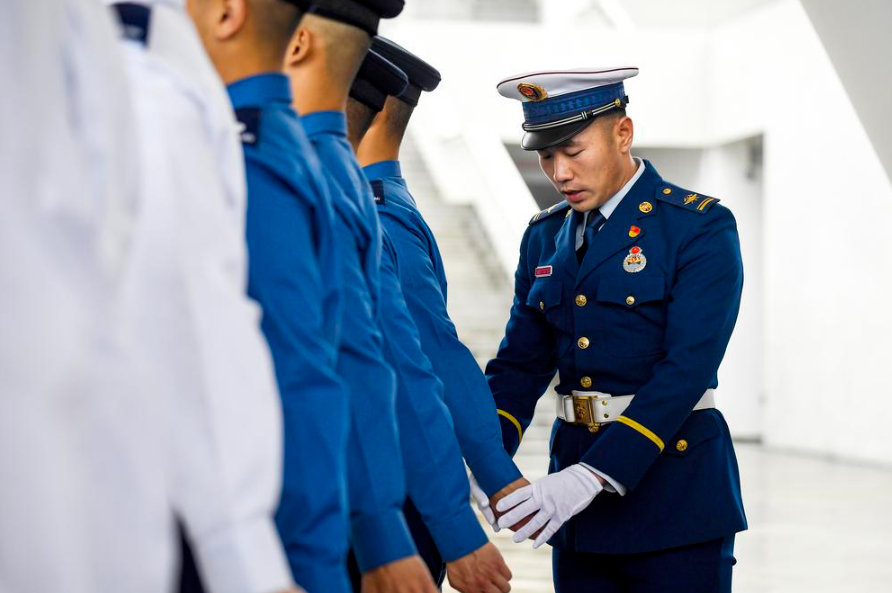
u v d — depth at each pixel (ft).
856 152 77.46
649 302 19.24
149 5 9.41
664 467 19.21
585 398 19.74
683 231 19.29
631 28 93.25
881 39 31.45
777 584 40.91
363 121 15.76
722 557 19.43
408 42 93.56
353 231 12.46
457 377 17.48
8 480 6.81
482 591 14.46
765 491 64.85
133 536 7.57
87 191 7.43
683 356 18.63
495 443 17.78
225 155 9.23
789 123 84.02
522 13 101.60
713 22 96.78
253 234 10.34
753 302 91.71
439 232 78.48
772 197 86.33
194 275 8.27
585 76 19.03
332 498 9.93
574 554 20.22
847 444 79.41
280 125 10.90
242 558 8.04
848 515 56.24
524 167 107.24
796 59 82.94
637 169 20.18
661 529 19.04
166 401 8.07
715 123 92.22
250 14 10.89
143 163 8.21
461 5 100.42
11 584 6.88
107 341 7.43
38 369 6.91
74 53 7.77
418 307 17.29
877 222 76.02
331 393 10.16
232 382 8.24
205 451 8.09
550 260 20.52
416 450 14.37
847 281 79.00
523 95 19.26
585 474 18.21
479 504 18.26
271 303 10.18
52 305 7.02
